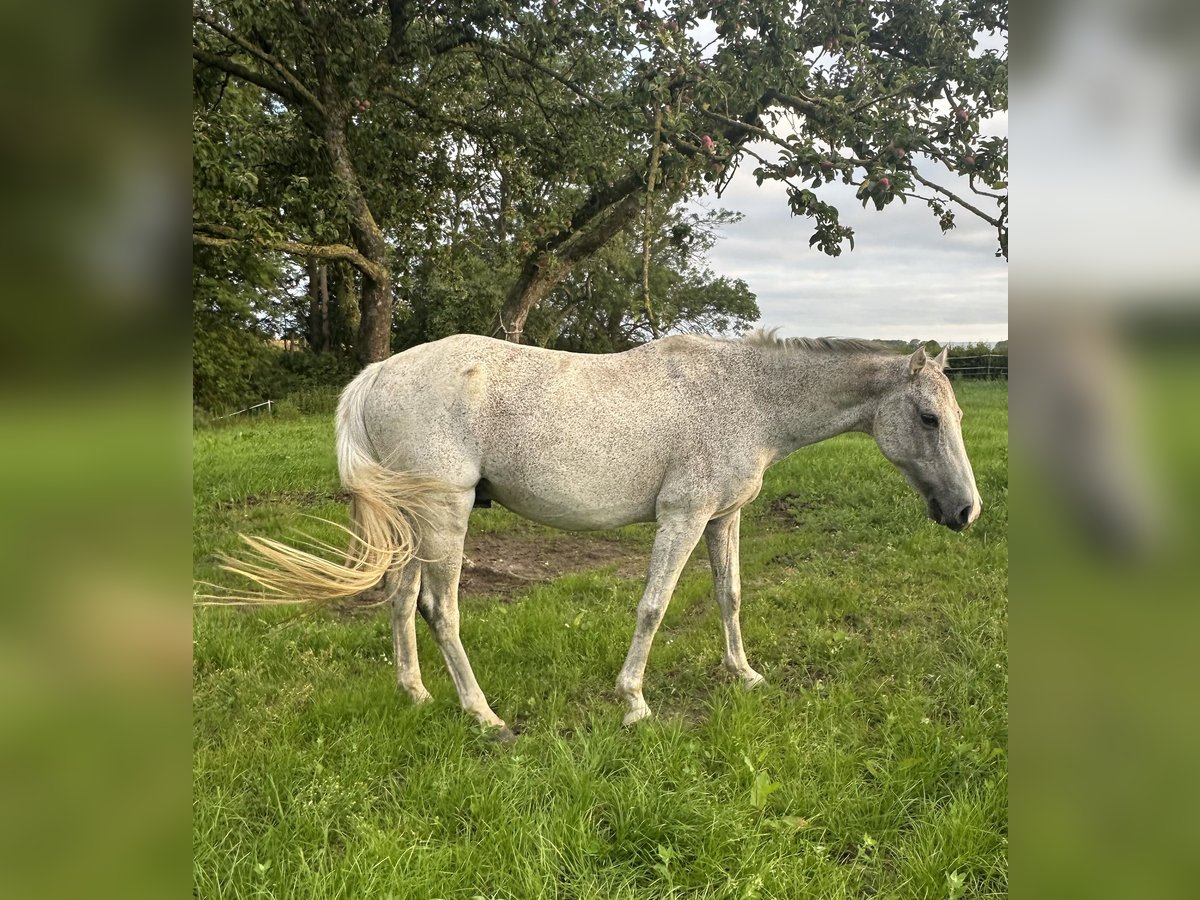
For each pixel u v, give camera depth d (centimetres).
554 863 226
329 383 2248
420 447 314
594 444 318
